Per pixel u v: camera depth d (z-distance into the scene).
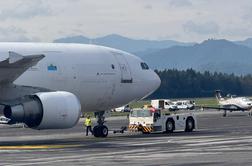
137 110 94.75
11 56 64.31
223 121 133.88
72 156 57.38
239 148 64.12
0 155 58.81
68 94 70.38
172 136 84.25
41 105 69.00
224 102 188.12
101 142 73.81
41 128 69.62
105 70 79.50
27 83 72.50
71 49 77.50
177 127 95.00
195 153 59.09
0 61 69.38
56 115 69.19
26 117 68.75
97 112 83.31
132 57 83.75
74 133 96.88
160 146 67.19
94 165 50.38
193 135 86.06
